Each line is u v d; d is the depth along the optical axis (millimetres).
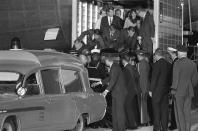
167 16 19547
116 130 14422
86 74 14008
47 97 12203
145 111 16250
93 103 13914
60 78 12922
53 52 13266
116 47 18594
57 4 17906
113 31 18828
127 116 15555
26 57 12430
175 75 13539
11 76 11992
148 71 16203
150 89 14523
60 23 17969
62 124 12602
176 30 20406
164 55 14664
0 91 11773
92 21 19203
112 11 19219
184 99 13570
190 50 22922
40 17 17891
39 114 11844
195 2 21172
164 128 14531
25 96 11617
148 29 18688
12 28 17891
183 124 13562
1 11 17844
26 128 11500
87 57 16266
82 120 13508
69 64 13375
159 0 18844
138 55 16312
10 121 11234
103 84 15016
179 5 20672
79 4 18641
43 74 12406
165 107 14492
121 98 14320
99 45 18219
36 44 17984
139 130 15477
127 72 15641
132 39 18672
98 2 19562
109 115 15656
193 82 13680
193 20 21828
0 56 12508
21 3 17812
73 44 18047
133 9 19328
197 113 19344
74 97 13109
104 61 16125
